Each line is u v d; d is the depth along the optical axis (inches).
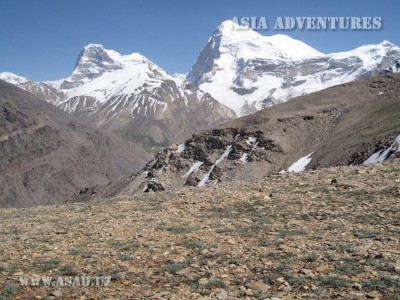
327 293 466.0
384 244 620.1
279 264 566.3
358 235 675.4
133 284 527.5
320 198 959.6
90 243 731.4
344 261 561.0
